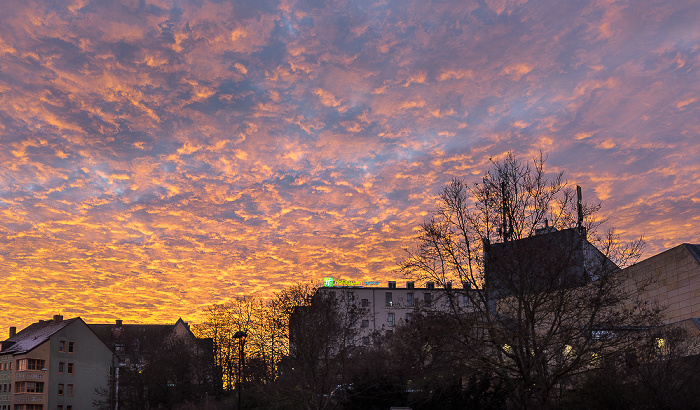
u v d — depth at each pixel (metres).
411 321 34.09
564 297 31.47
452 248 34.34
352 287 104.81
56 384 84.44
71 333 88.12
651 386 30.12
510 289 32.62
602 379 31.03
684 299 46.53
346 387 45.19
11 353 84.50
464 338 33.28
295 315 50.94
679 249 47.44
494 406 37.12
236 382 71.06
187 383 82.44
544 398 30.64
